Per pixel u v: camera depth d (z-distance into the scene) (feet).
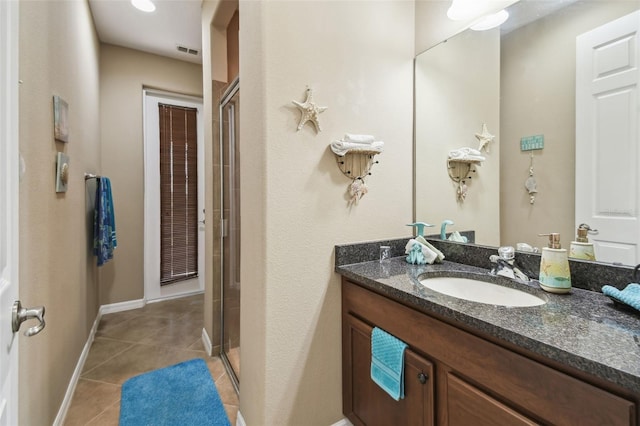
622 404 1.97
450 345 3.08
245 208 4.67
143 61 10.66
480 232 4.77
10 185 2.47
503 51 4.41
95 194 8.49
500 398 2.66
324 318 4.57
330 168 4.57
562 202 3.83
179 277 11.80
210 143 7.48
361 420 4.35
